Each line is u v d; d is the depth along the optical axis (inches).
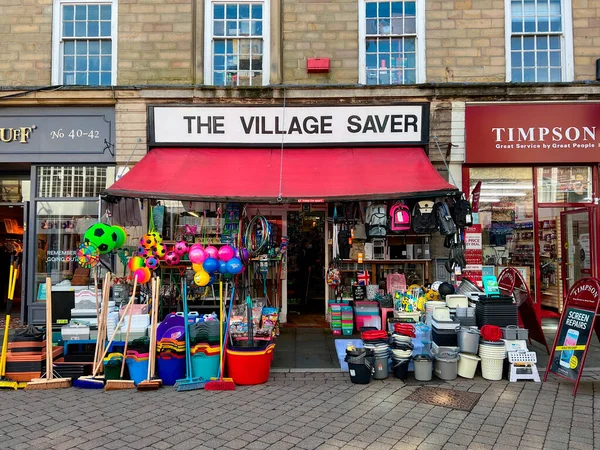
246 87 293.4
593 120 288.2
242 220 252.7
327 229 325.7
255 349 194.5
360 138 286.4
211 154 283.7
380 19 306.0
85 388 189.6
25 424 151.4
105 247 217.5
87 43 308.5
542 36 303.3
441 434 143.6
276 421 154.0
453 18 300.2
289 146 288.5
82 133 300.0
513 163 294.4
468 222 227.1
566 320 193.8
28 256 305.6
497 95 291.1
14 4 305.3
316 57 302.4
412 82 305.0
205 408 166.2
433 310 216.4
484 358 200.8
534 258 302.0
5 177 333.7
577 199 300.2
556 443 137.3
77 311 214.2
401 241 306.2
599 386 191.3
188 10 303.9
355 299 296.0
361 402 172.7
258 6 310.5
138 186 235.3
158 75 301.9
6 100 295.4
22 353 196.4
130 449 132.9
